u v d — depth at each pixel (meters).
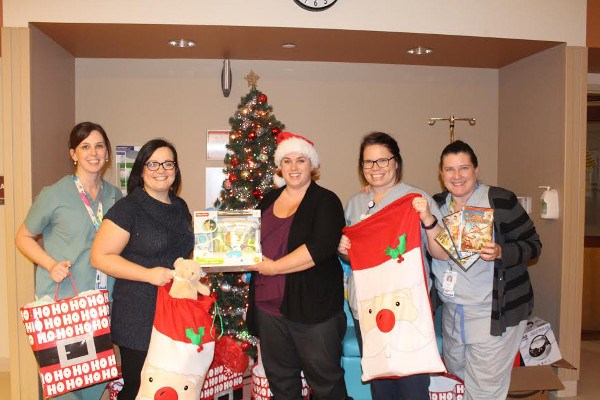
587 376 3.78
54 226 2.32
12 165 2.95
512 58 3.91
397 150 2.32
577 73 3.37
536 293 3.64
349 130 4.18
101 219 2.39
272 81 4.09
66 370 2.04
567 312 3.36
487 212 2.21
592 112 4.72
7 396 3.32
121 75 3.96
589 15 3.39
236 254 2.20
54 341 2.03
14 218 2.94
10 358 2.98
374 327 2.23
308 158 2.34
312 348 2.24
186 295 2.01
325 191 2.31
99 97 3.95
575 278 3.37
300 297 2.22
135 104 3.98
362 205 2.43
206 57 3.94
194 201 4.05
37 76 3.10
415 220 2.18
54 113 3.41
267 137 3.62
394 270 2.21
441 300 2.53
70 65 3.78
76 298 2.07
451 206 2.45
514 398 2.93
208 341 2.08
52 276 2.15
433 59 3.97
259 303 2.34
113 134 3.97
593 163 4.85
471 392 2.42
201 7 3.07
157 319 2.01
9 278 2.95
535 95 3.73
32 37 3.02
